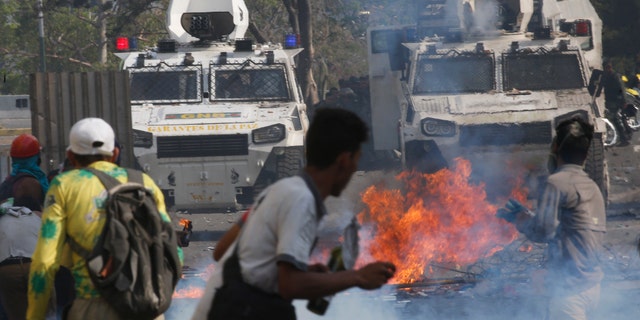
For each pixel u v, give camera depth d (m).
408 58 46.09
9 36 115.75
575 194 18.58
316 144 11.72
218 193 43.53
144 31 111.50
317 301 12.04
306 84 85.31
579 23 48.91
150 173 43.41
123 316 14.45
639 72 89.12
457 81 45.56
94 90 34.31
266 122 43.78
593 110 44.50
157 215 14.76
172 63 46.34
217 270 12.16
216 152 43.41
